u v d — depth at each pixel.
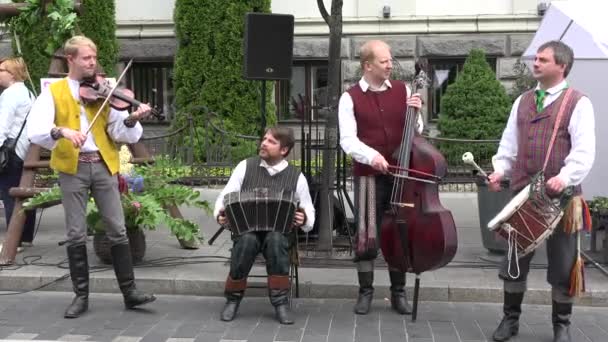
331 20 6.40
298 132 12.82
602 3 6.24
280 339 4.52
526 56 6.85
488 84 11.23
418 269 4.62
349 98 4.75
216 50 11.94
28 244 6.81
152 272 5.84
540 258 6.28
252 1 11.91
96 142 4.77
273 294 4.87
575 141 4.07
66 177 4.77
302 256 6.23
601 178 5.94
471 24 12.37
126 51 13.02
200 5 11.92
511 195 4.47
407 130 4.60
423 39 12.42
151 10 12.99
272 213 4.82
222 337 4.55
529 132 4.24
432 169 4.48
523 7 12.33
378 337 4.56
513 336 4.58
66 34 6.71
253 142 11.57
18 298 5.48
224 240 7.14
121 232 4.99
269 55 5.90
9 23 7.20
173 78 12.38
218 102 11.97
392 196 4.64
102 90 4.74
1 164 6.54
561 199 4.14
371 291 5.11
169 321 4.90
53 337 4.52
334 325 4.81
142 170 6.49
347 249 6.49
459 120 11.18
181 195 6.34
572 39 6.20
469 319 4.98
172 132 11.41
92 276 5.65
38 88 11.18
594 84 5.90
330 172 6.41
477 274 5.79
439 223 4.46
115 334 4.59
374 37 12.51
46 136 4.52
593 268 5.96
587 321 4.97
